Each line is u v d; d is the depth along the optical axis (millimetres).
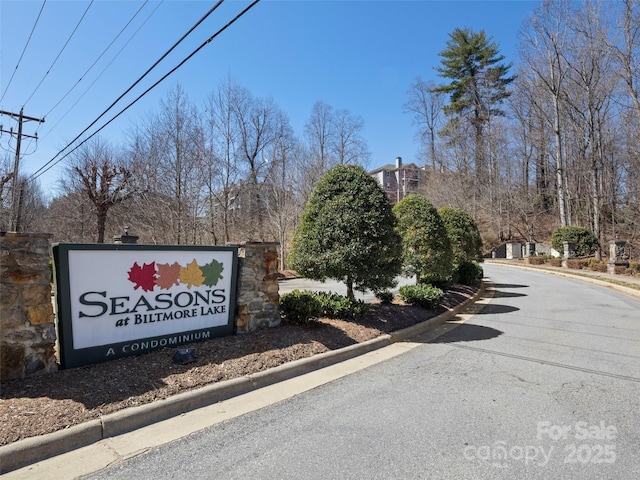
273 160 25156
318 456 2703
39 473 2461
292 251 6652
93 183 17703
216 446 2842
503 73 39562
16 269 3443
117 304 4125
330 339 5414
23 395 3127
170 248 4562
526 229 36219
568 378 4391
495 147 37062
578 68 26031
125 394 3338
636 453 2730
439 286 10398
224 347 4625
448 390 4016
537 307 9789
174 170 18469
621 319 8125
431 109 45312
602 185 26766
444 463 2609
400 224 9258
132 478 2428
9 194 21344
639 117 20719
